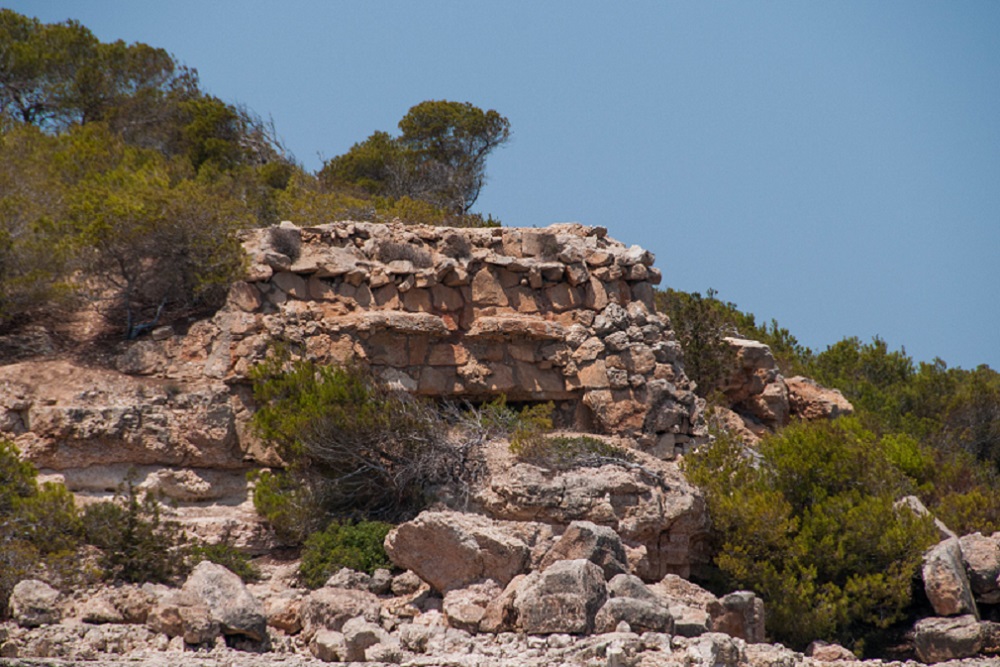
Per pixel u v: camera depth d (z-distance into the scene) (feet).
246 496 363.97
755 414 473.67
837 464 372.99
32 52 598.75
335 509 355.77
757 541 352.49
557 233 433.89
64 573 294.25
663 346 417.69
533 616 276.41
